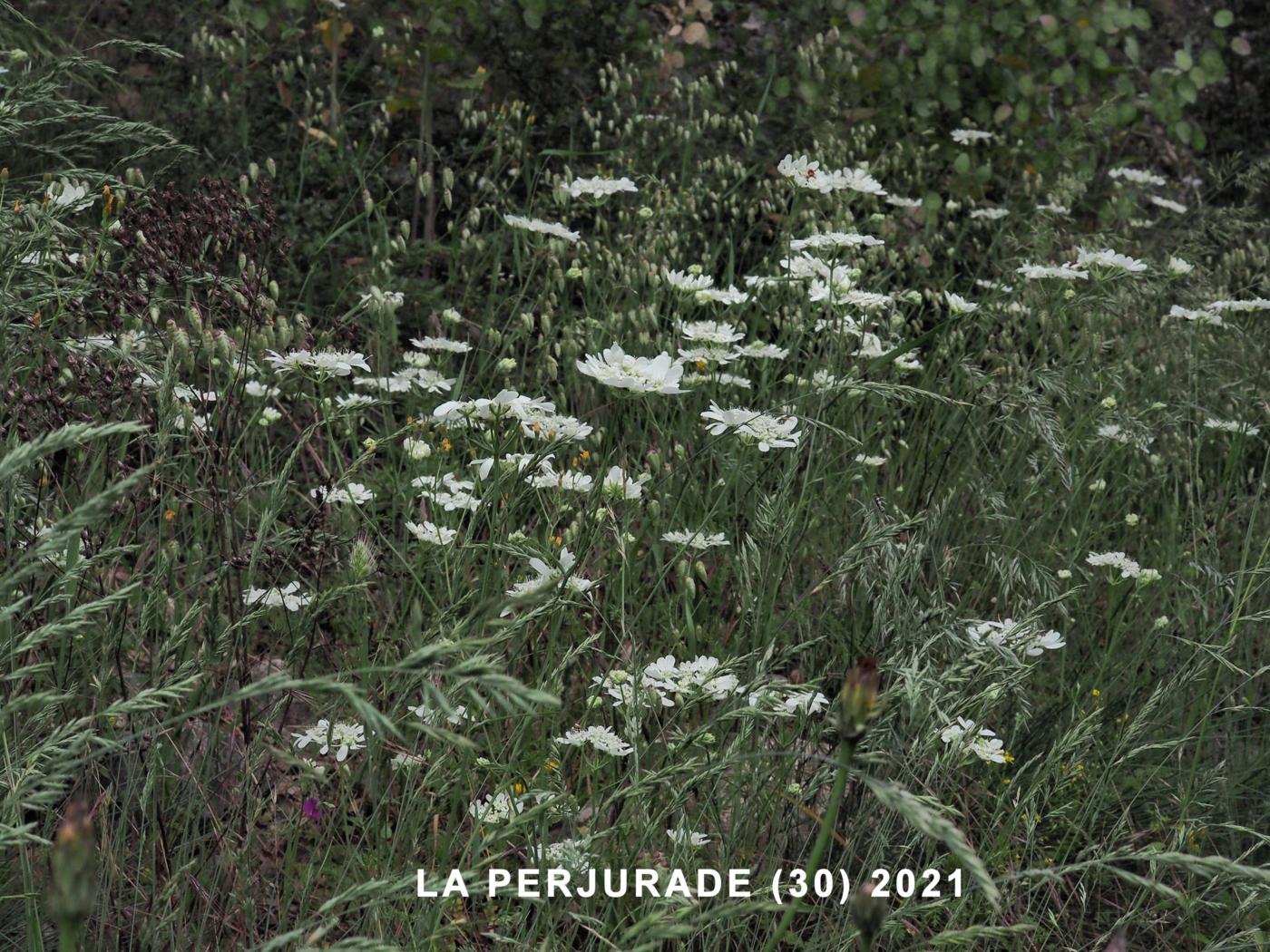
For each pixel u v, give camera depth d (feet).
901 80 18.88
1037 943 8.30
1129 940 8.79
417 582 8.02
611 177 15.20
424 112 16.15
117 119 10.00
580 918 6.43
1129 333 14.74
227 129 14.97
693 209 14.89
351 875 7.59
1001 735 9.64
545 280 13.41
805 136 17.70
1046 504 12.40
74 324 8.82
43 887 6.89
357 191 14.51
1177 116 20.47
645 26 17.66
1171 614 11.60
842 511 11.24
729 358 11.23
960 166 17.98
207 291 8.99
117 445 8.32
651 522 9.75
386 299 11.12
